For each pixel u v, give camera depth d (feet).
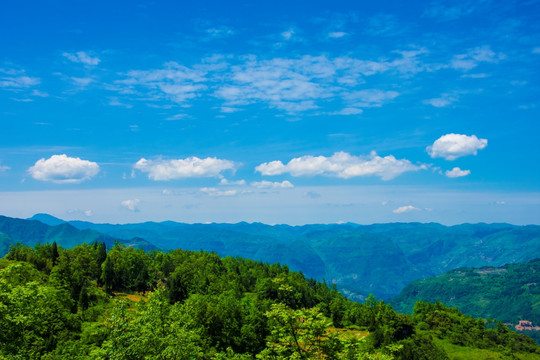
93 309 297.74
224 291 438.81
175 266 590.55
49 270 438.40
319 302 542.98
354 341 74.84
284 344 77.30
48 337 205.87
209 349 227.20
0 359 81.46
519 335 509.35
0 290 82.43
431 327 546.26
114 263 499.51
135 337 83.05
